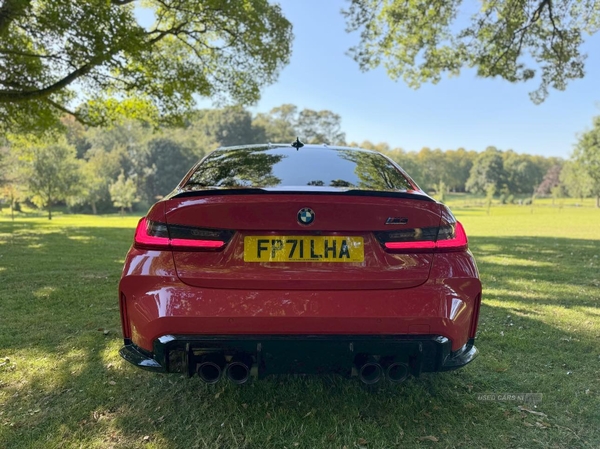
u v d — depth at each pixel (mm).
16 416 2082
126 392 2344
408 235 1884
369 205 1847
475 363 2771
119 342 3133
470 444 1877
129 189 56219
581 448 1843
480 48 11867
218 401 2246
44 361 2768
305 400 2260
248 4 12430
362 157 2795
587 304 4324
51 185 37594
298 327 1803
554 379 2535
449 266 1904
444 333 1856
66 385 2426
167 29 13352
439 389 2396
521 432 1971
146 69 11320
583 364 2766
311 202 1824
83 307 4082
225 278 1812
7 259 7141
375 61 12352
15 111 10203
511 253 8555
